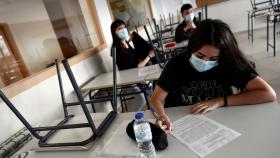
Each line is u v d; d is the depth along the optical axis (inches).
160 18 238.7
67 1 113.3
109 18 138.9
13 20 84.4
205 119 41.5
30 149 45.0
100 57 117.8
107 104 109.4
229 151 31.9
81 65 100.1
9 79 69.7
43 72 76.4
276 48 157.5
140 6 201.6
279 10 176.4
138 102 100.3
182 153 33.6
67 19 112.2
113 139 41.0
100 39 125.7
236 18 235.1
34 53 88.1
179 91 54.5
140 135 34.8
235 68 44.0
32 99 69.4
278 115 37.4
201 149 33.6
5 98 41.8
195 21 143.3
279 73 116.0
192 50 43.9
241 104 43.4
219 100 45.1
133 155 35.2
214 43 40.0
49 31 100.8
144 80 81.7
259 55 150.6
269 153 29.6
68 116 55.0
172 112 47.2
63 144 41.8
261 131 34.4
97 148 40.1
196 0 238.2
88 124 42.3
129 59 110.9
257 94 42.3
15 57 79.0
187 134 38.1
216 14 238.4
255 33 220.1
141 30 184.5
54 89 79.5
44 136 45.9
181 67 50.5
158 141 34.6
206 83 50.1
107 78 98.0
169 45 120.3
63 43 106.3
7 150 51.1
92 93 96.7
